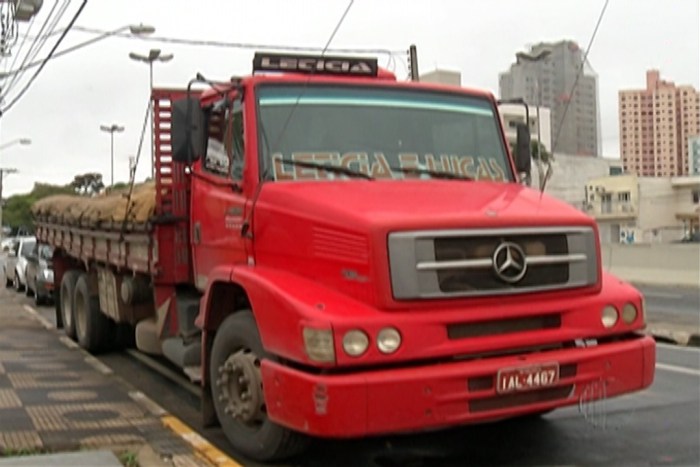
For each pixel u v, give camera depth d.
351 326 5.15
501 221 5.62
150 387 9.05
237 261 6.75
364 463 6.22
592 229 6.03
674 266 29.81
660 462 6.16
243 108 6.64
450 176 6.81
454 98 7.23
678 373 9.82
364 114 6.83
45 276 18.81
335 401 5.07
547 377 5.52
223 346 6.43
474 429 7.05
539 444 6.67
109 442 6.46
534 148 10.30
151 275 8.35
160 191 8.02
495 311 5.52
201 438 6.61
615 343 6.00
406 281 5.31
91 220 10.92
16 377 9.23
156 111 8.09
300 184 6.29
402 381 5.16
